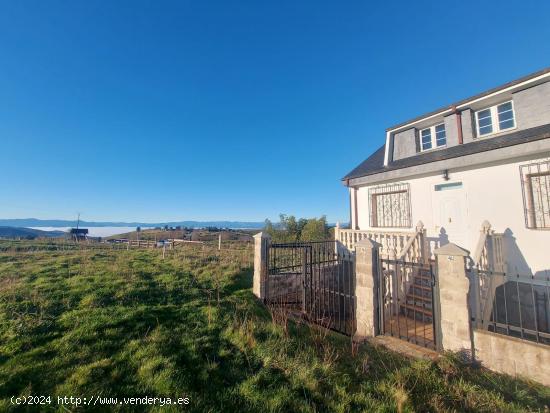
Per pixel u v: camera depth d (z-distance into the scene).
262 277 7.22
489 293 6.15
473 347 4.36
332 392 3.41
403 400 3.22
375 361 4.37
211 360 3.98
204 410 2.94
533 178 7.29
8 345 4.05
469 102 9.21
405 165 9.67
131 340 4.34
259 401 3.15
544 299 6.83
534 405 3.36
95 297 6.18
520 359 3.99
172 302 6.36
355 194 12.20
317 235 26.14
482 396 3.43
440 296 4.71
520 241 7.38
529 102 7.93
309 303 7.36
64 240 22.36
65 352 3.92
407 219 10.20
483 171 8.19
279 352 4.27
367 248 5.59
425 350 4.81
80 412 2.80
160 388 3.23
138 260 11.44
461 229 8.65
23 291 6.41
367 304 5.54
